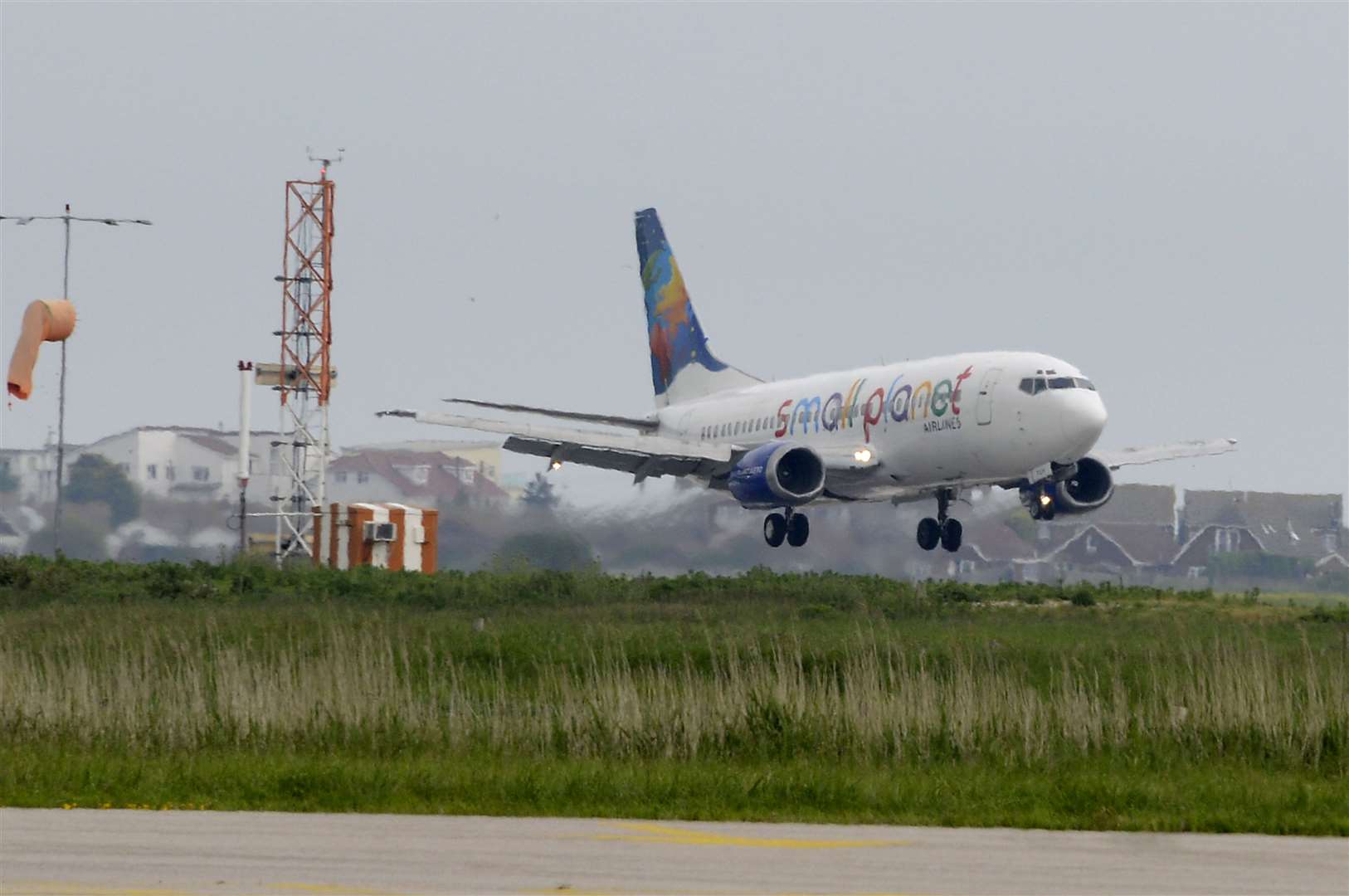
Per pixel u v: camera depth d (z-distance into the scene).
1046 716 97.12
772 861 58.28
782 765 90.38
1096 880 55.81
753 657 116.81
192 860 55.78
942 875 56.09
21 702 97.06
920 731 94.50
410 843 60.66
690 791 76.94
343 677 101.88
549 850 59.84
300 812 69.44
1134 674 114.81
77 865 54.50
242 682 101.31
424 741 93.31
